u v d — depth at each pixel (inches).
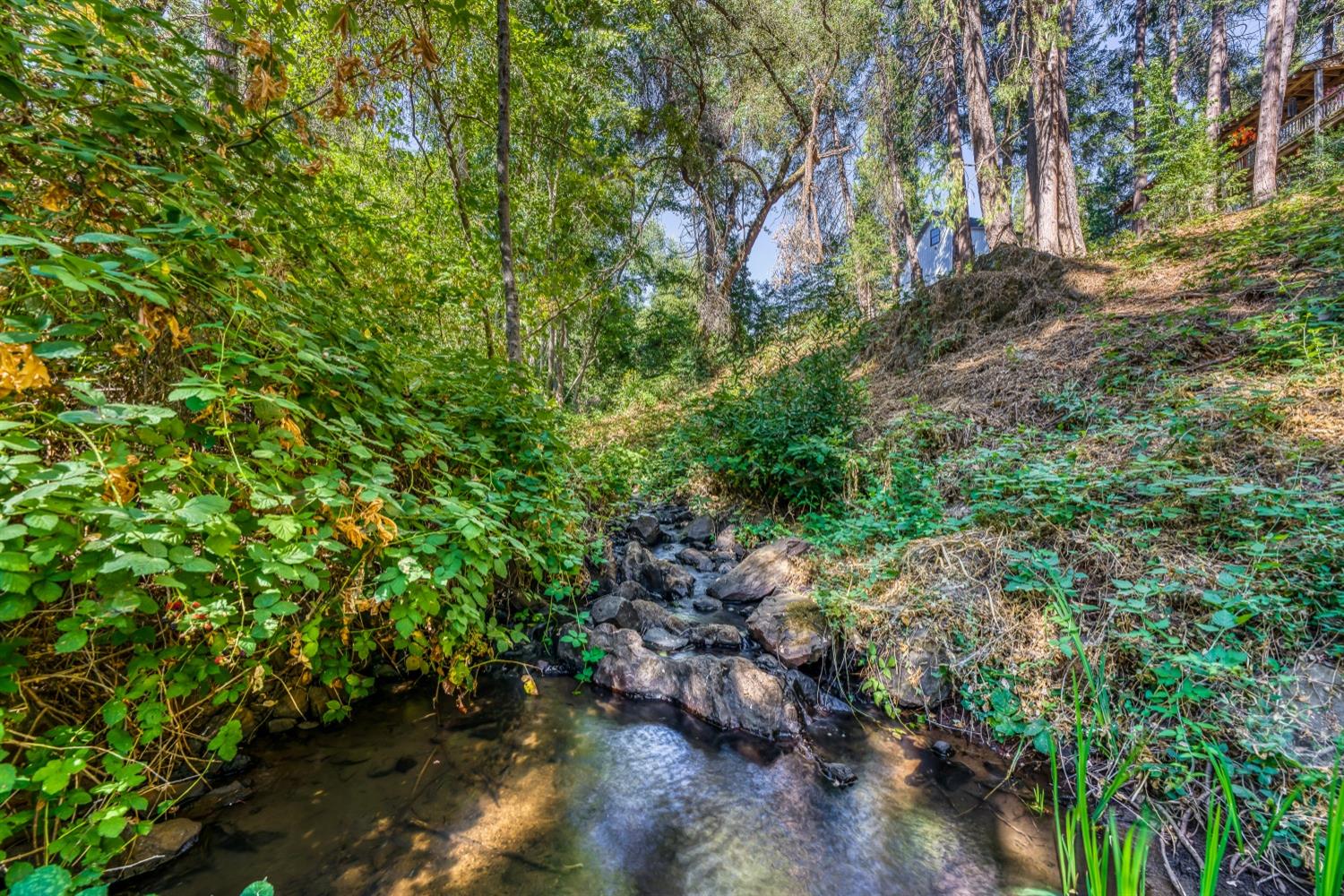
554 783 88.4
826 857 74.7
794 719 103.0
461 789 85.7
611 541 188.1
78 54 64.7
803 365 257.9
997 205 418.0
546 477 134.3
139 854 67.8
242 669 77.7
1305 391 134.0
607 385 687.1
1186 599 96.3
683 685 112.1
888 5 494.3
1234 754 77.4
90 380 68.1
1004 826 79.3
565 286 255.1
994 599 112.1
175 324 63.2
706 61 487.5
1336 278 173.5
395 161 239.5
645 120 457.7
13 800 61.4
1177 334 182.5
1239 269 217.2
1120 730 85.0
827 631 123.2
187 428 69.1
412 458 87.5
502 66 185.2
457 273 179.0
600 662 120.8
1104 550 109.7
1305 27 670.5
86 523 53.2
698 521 220.1
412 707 106.7
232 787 82.6
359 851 73.0
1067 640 94.3
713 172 546.3
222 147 79.3
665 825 80.1
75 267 49.3
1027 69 390.3
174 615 68.4
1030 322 270.5
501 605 140.2
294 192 93.2
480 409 124.1
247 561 64.3
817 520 180.9
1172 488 119.0
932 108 546.9
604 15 347.3
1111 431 142.2
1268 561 93.7
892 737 100.7
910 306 329.1
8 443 44.4
